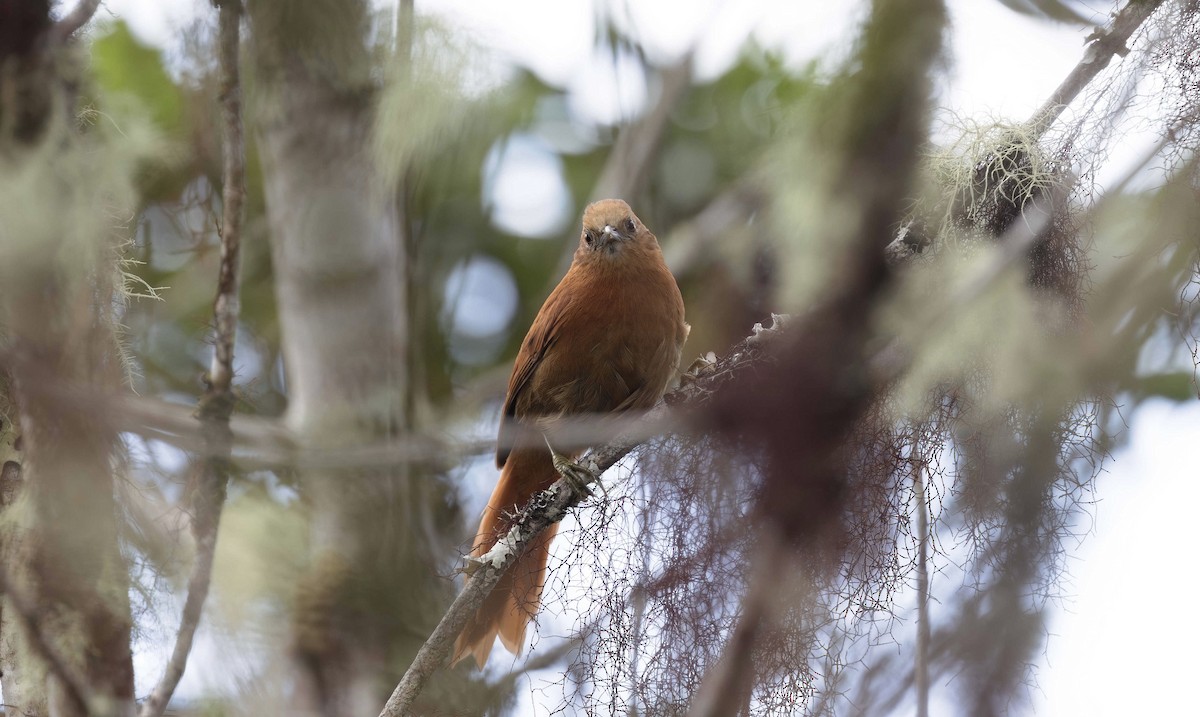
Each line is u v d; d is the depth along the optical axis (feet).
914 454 22.91
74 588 20.84
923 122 23.59
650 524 23.36
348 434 32.17
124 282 26.27
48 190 20.65
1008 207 23.49
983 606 23.70
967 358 22.99
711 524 21.94
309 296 33.53
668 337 35.55
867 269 22.25
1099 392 24.02
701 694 22.27
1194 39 22.81
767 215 30.66
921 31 23.40
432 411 36.73
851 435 20.84
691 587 22.53
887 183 23.32
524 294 46.50
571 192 44.88
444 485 36.96
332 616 29.96
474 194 42.16
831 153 24.06
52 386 20.42
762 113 41.47
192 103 25.89
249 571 26.73
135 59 32.14
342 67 28.81
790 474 20.35
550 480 33.19
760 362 21.77
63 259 20.89
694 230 38.29
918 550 23.24
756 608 21.38
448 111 28.04
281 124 32.53
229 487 30.99
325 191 33.22
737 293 33.22
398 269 34.58
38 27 20.83
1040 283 23.26
